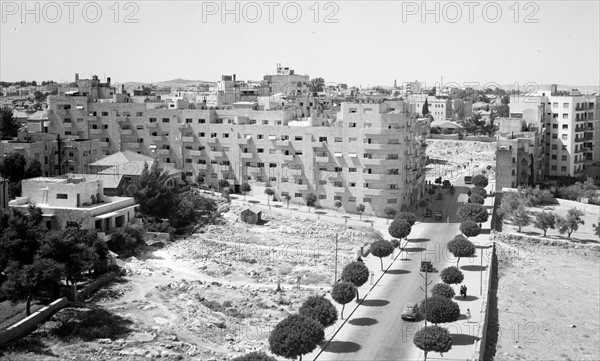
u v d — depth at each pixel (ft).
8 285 327.47
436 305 342.03
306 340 294.87
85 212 456.04
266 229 588.91
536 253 559.79
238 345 322.55
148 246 493.77
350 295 372.38
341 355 323.16
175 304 374.02
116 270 419.13
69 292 367.25
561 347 369.91
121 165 618.03
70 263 360.28
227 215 618.85
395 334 351.05
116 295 382.22
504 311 419.13
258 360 257.34
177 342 319.88
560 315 419.95
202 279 433.07
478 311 389.60
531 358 352.08
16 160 600.39
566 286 479.00
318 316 325.83
